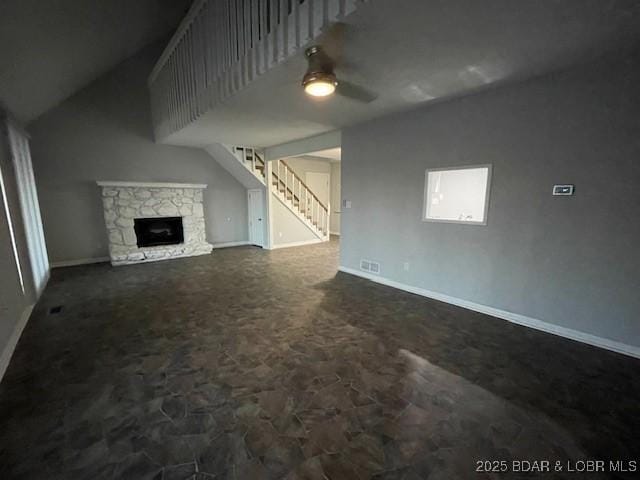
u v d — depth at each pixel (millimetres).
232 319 3510
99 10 3844
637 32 2170
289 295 4352
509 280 3461
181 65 4684
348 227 5422
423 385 2299
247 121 4582
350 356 2709
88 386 2273
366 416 1972
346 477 1545
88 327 3285
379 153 4668
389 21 2020
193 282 4988
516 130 3221
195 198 7207
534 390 2244
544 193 3104
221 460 1639
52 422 1906
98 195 6320
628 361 2629
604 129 2699
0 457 1646
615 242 2740
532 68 2818
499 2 1816
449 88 3301
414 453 1691
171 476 1541
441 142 3875
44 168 5723
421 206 4234
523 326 3338
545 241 3148
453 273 3982
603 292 2838
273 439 1783
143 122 6668
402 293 4441
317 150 5883
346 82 3111
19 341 2965
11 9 2568
